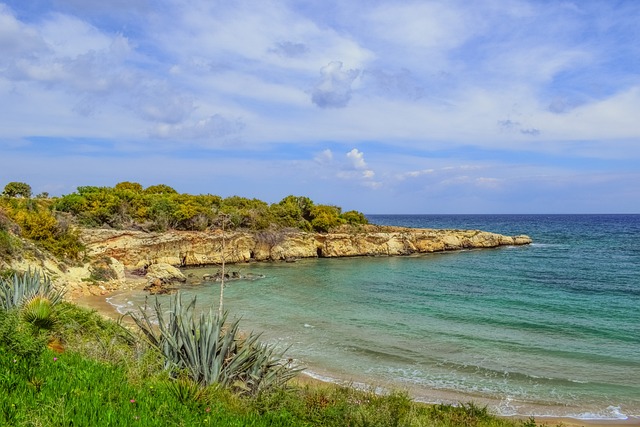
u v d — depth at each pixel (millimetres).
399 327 27297
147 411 5477
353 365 20125
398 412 10492
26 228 36062
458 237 88375
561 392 17328
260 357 9148
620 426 14594
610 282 47250
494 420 13062
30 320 8789
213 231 64750
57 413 4750
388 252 77188
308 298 37406
